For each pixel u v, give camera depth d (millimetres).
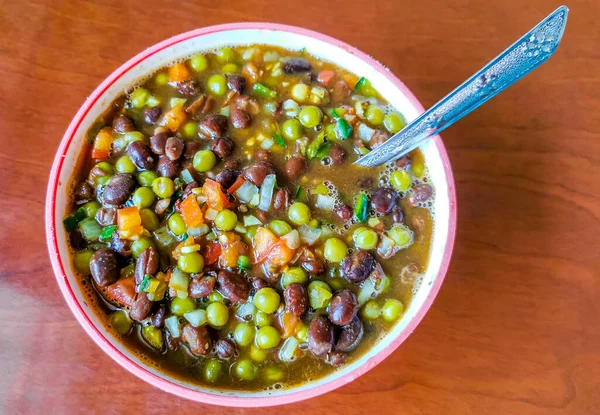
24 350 236
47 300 240
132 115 240
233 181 231
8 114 252
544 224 254
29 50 258
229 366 224
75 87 257
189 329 220
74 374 235
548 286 250
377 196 232
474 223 254
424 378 240
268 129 243
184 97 244
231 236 227
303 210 228
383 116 242
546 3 273
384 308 226
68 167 225
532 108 263
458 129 260
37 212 247
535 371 243
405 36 269
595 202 256
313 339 214
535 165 259
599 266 251
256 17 268
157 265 220
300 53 247
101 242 228
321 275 231
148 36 264
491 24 271
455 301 247
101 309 222
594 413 240
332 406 236
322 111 245
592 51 268
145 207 229
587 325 247
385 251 231
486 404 240
